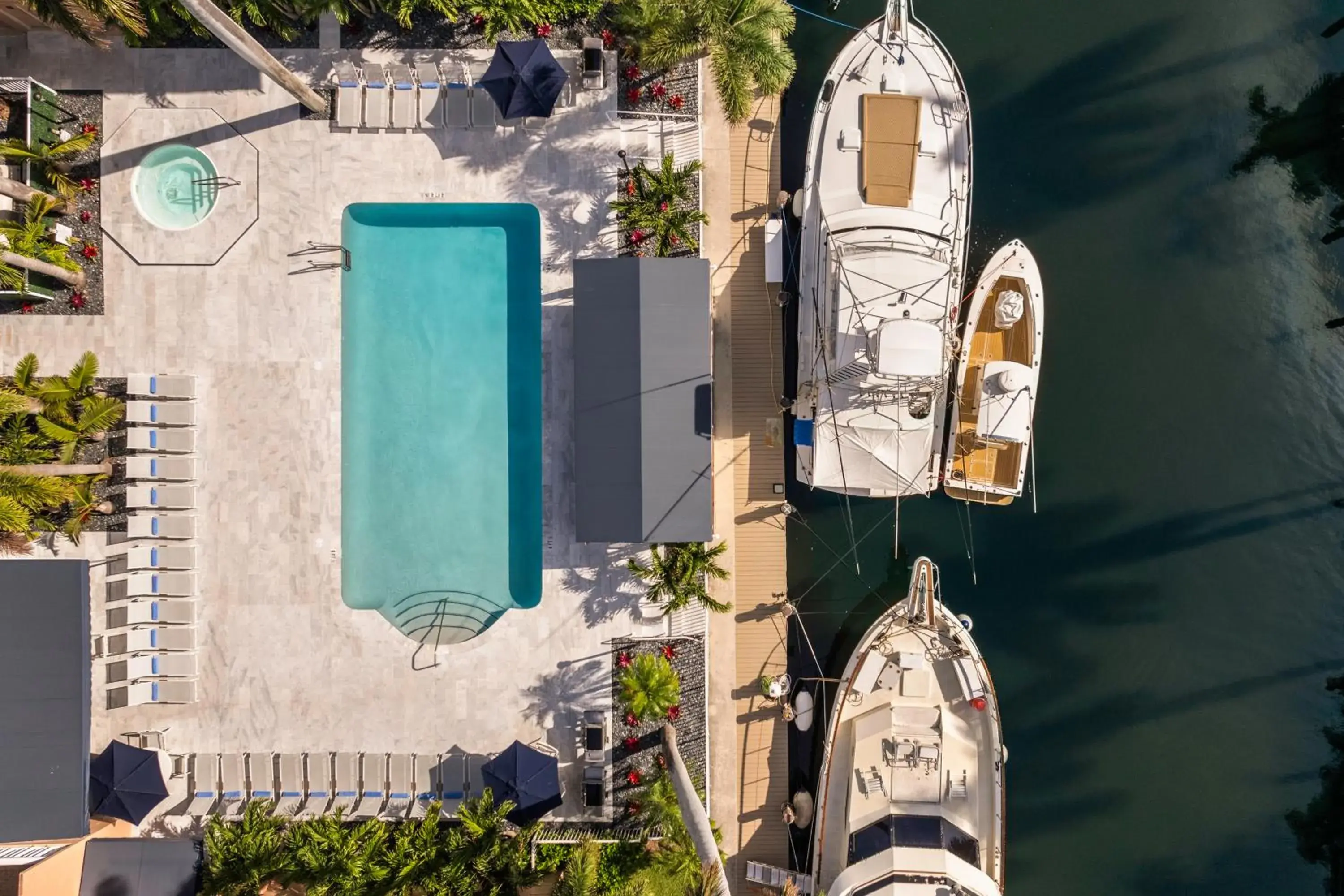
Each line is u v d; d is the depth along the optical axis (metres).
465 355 20.17
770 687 19.83
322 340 19.62
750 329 20.38
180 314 19.52
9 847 18.25
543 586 19.73
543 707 19.73
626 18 18.81
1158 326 20.77
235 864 18.56
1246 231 20.83
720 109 20.33
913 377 17.53
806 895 19.38
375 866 18.39
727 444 20.47
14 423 18.19
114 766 18.31
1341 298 20.69
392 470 20.11
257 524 19.62
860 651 19.56
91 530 19.38
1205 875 20.44
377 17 19.58
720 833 19.91
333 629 19.69
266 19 18.33
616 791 19.66
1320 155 20.77
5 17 18.42
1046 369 20.81
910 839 18.69
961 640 19.48
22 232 18.00
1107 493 20.77
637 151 19.91
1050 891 20.53
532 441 20.23
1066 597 20.72
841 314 18.02
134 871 18.66
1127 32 20.75
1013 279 19.81
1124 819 20.61
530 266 20.23
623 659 19.75
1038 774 20.70
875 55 19.05
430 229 20.17
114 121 19.45
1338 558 20.61
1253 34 20.78
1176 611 20.73
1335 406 20.67
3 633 18.02
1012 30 20.69
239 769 19.34
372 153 19.67
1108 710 20.73
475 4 18.50
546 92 18.50
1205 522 20.72
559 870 19.06
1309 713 20.58
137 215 19.45
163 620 19.31
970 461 20.03
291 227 19.62
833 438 18.73
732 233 20.42
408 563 20.06
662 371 18.53
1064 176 20.73
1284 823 20.50
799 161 20.44
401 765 19.36
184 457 19.23
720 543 20.27
